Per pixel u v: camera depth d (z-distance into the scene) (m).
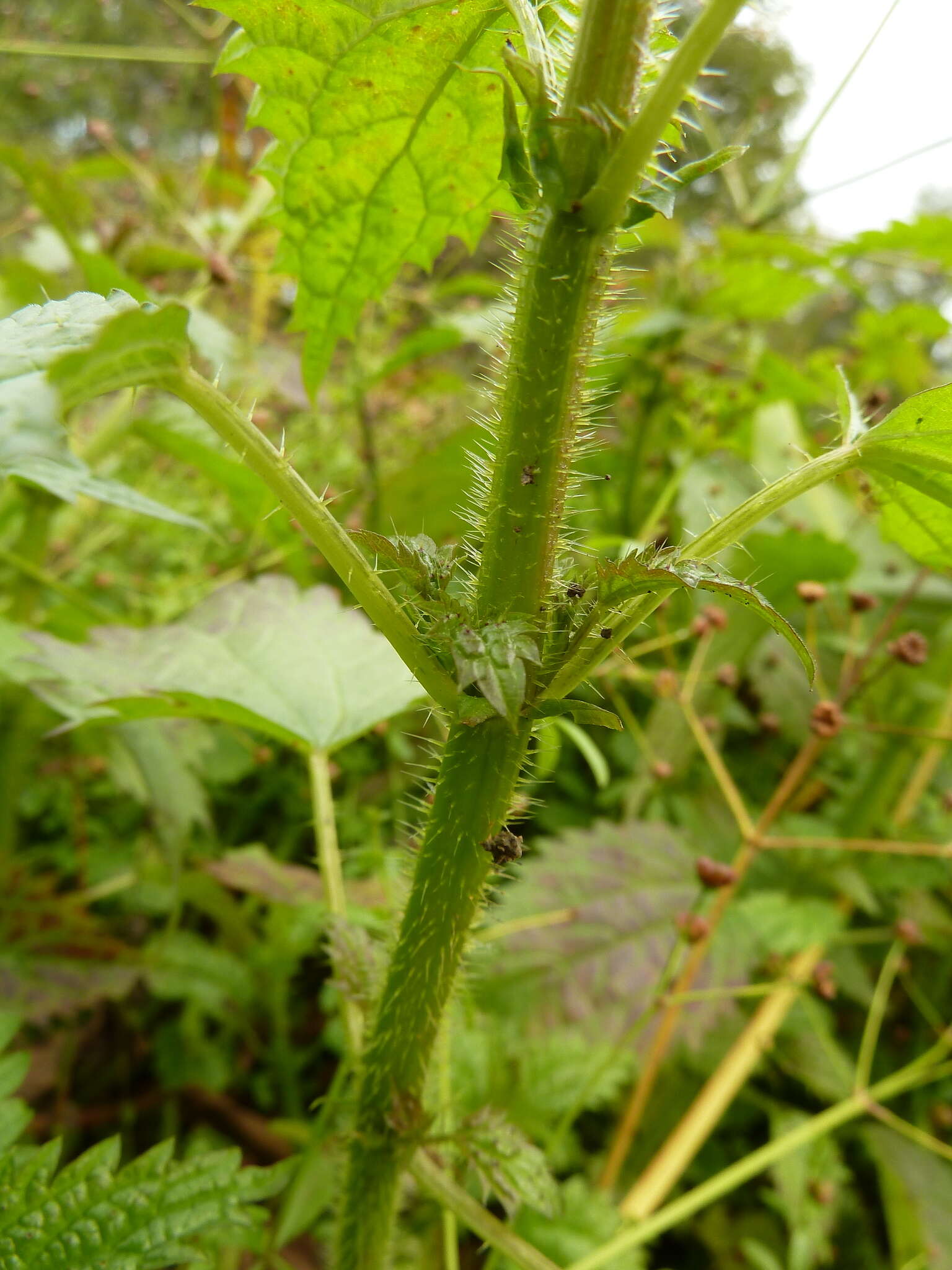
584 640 0.08
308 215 0.12
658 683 0.22
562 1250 0.17
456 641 0.08
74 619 0.25
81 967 0.21
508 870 0.22
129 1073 0.24
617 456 0.34
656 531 0.32
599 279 0.08
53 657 0.17
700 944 0.21
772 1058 0.24
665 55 0.11
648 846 0.24
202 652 0.17
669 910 0.22
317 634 0.18
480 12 0.10
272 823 0.28
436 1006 0.10
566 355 0.08
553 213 0.08
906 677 0.29
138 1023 0.24
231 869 0.20
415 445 0.39
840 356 0.40
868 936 0.23
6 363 0.07
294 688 0.16
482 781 0.09
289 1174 0.11
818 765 0.30
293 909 0.22
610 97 0.08
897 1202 0.23
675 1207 0.17
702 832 0.26
